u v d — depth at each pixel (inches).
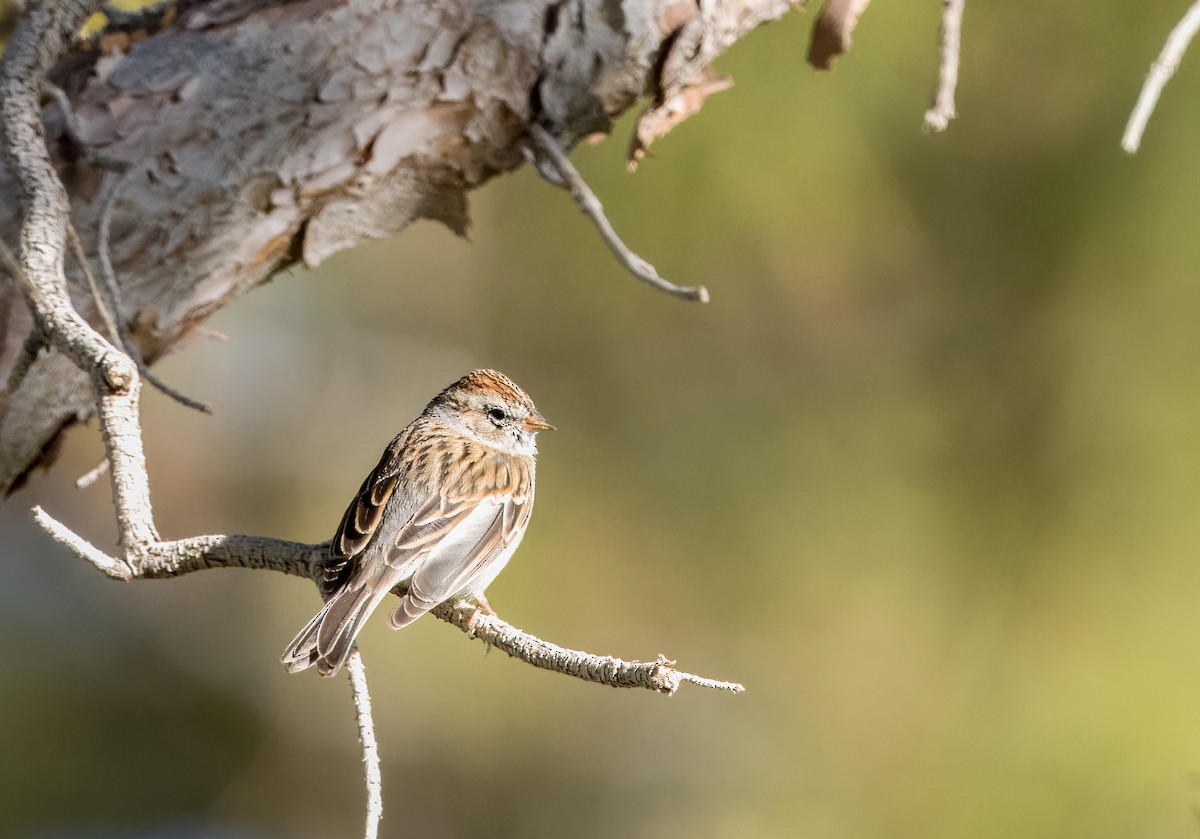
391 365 653.9
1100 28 407.5
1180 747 401.7
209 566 213.0
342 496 644.7
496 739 522.6
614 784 526.0
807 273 437.1
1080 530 414.9
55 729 603.8
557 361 490.9
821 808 448.5
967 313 434.6
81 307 239.6
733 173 415.2
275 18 249.3
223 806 603.2
